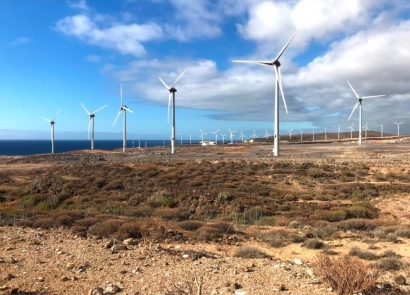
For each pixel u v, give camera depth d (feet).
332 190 137.39
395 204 112.57
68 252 41.70
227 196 123.85
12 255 39.45
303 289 29.37
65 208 127.95
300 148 382.63
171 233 64.59
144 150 442.91
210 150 400.26
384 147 341.41
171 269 35.70
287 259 49.44
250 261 41.75
